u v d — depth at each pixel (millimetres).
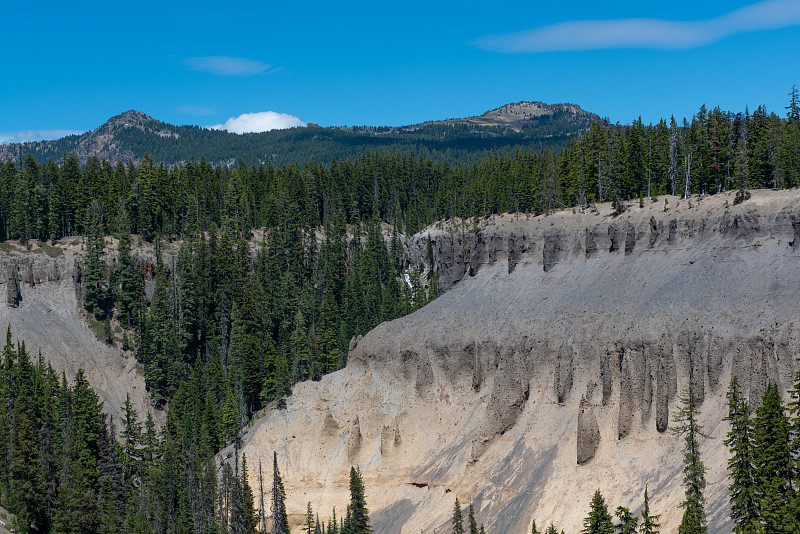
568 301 136500
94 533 114625
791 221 120562
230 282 190750
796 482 76812
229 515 128125
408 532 121812
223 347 183875
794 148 154625
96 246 191125
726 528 90562
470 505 119250
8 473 125250
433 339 143625
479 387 136875
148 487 132125
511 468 122000
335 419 143000
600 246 143000
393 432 137625
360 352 150500
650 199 159375
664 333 117062
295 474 138125
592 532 86938
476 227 181750
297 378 158875
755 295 115500
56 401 143125
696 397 111500
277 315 189375
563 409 124812
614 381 120562
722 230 127625
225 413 148375
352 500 120188
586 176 182500
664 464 108438
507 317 140375
